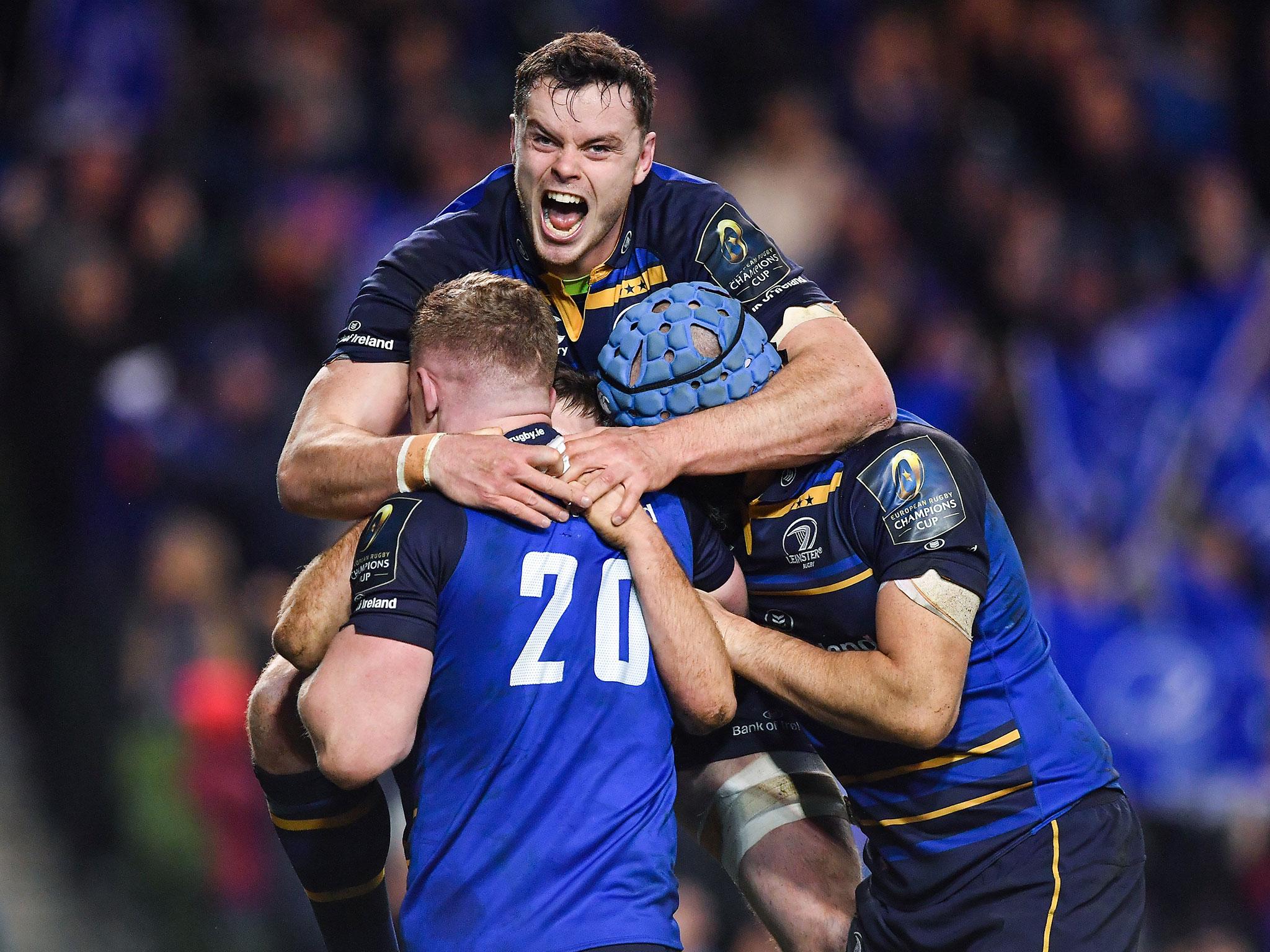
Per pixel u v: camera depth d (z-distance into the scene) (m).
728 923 23.88
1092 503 30.16
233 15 36.31
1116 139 35.84
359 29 36.53
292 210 32.78
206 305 31.75
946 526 12.28
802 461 12.44
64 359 30.84
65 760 27.52
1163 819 26.84
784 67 37.50
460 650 11.23
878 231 33.59
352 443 12.12
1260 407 30.62
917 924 12.92
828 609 12.77
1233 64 38.50
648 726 11.54
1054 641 27.75
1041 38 37.31
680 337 12.15
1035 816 12.79
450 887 11.12
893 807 13.05
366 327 13.20
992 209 34.69
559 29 37.97
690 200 13.57
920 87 37.28
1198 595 28.31
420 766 11.44
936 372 31.05
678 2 38.19
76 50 35.00
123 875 26.02
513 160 13.97
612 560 11.66
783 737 14.21
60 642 28.47
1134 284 33.03
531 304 12.00
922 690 11.98
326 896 13.35
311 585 11.89
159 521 28.80
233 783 25.81
